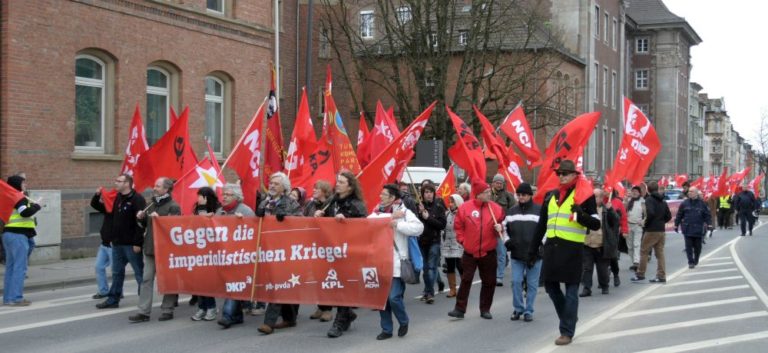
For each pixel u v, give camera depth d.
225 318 9.56
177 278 9.61
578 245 8.61
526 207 10.27
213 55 21.73
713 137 122.62
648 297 12.85
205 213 9.95
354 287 9.07
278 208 9.40
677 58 70.06
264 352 8.23
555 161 13.27
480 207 10.38
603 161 53.84
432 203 12.13
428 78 31.08
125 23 19.08
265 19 23.72
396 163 10.81
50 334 9.12
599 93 52.78
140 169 12.02
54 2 17.38
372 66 32.12
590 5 49.34
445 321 10.30
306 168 12.34
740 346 8.68
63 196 17.61
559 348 8.50
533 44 39.22
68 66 17.75
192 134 21.08
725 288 13.96
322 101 35.38
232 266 9.45
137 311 10.60
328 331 9.17
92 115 18.83
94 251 18.45
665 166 70.31
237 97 22.61
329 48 35.12
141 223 10.39
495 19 33.75
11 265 11.34
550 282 8.74
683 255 21.38
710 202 35.12
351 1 34.56
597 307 11.80
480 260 10.38
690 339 9.07
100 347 8.41
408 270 8.95
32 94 16.95
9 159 16.47
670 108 70.19
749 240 27.72
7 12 16.41
